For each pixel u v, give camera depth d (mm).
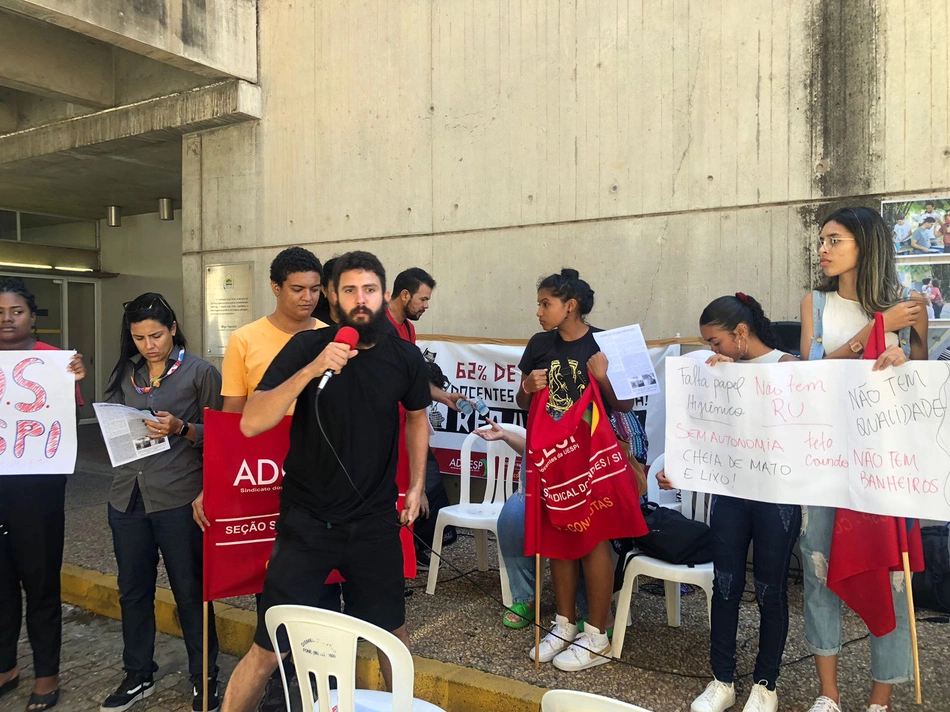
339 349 2195
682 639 3391
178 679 3412
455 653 3277
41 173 8266
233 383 2973
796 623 3502
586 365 3146
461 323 5438
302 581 2406
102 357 11453
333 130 5965
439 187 5484
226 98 6207
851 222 2502
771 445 2523
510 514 3580
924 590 3561
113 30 5180
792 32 4199
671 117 4574
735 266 4422
